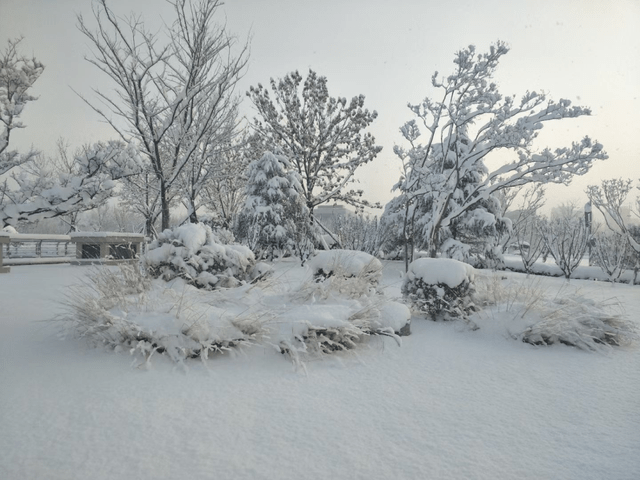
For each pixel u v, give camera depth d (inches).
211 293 245.8
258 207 712.4
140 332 186.5
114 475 97.5
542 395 156.5
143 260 270.4
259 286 284.2
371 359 199.2
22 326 233.0
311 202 843.4
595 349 224.5
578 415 137.9
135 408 134.8
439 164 737.6
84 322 206.7
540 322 237.5
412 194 629.0
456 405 145.2
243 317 203.2
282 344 193.6
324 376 173.2
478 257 794.8
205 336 187.6
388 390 158.9
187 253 267.9
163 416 129.8
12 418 125.1
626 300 437.1
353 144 869.8
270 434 119.9
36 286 404.2
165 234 283.0
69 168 1214.3
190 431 120.5
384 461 106.1
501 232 801.6
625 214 1079.6
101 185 716.7
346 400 147.8
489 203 790.5
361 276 295.1
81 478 96.0
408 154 642.8
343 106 850.1
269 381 164.9
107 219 1846.7
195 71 494.6
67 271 581.9
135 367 171.9
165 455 107.0
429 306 281.6
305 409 138.8
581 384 169.8
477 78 601.6
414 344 226.8
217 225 847.7
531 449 113.9
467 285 279.3
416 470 102.1
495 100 589.9
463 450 112.7
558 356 213.0
